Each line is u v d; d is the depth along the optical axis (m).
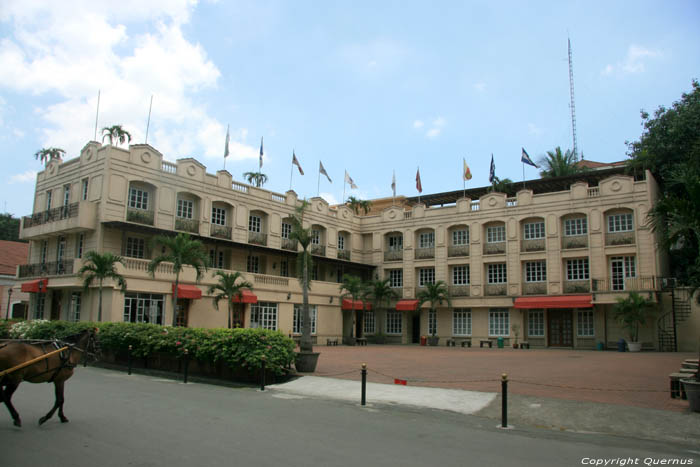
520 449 8.73
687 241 14.59
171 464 7.16
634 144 40.22
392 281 47.03
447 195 48.88
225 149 39.00
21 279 34.94
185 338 17.64
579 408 12.20
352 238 47.94
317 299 41.06
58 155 39.06
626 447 9.10
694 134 34.16
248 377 16.70
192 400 12.77
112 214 30.81
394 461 7.66
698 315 32.34
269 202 40.50
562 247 38.59
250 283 34.41
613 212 36.84
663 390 14.55
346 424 10.32
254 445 8.30
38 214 34.34
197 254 27.55
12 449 7.75
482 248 41.97
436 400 13.45
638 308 32.66
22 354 9.08
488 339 41.00
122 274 28.98
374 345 42.03
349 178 46.84
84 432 8.94
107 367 20.55
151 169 32.94
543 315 39.22
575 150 53.62
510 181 46.25
